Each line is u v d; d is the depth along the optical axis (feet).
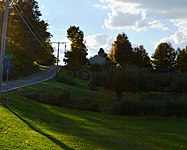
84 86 271.69
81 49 419.13
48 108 115.14
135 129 98.53
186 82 204.33
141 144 65.51
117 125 104.78
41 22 398.42
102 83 179.01
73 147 47.80
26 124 62.44
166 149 63.87
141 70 195.52
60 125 76.84
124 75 178.60
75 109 145.59
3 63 93.71
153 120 137.69
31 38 348.79
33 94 144.56
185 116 151.02
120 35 410.52
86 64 474.90
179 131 104.99
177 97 172.96
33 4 376.68
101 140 61.05
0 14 306.96
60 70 405.18
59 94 153.99
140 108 151.64
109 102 161.17
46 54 402.11
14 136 46.55
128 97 162.61
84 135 64.69
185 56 411.13
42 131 58.18
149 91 192.34
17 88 156.66
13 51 292.61
